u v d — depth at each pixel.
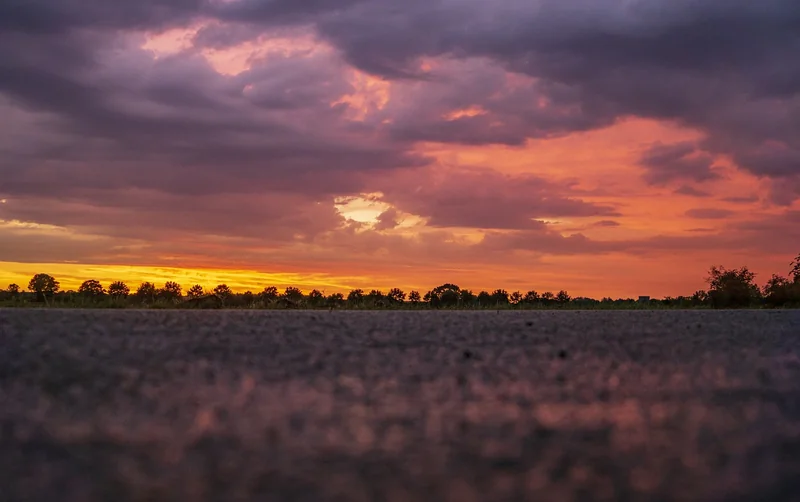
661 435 3.92
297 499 2.78
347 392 5.25
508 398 5.07
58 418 4.27
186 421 4.21
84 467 3.22
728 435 3.93
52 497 2.80
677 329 11.37
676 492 2.92
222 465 3.27
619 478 3.10
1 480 3.02
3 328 9.84
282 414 4.43
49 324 10.59
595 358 7.45
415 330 10.73
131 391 5.18
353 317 13.74
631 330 11.10
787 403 4.90
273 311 15.84
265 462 3.33
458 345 8.63
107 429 4.00
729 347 8.59
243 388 5.36
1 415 4.35
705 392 5.36
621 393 5.30
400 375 6.10
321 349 7.96
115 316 12.62
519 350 8.16
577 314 16.50
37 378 5.70
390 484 2.98
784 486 3.00
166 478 3.05
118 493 2.85
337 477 3.08
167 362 6.70
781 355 7.80
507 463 3.33
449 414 4.48
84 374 5.93
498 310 19.98
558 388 5.52
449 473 3.16
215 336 9.23
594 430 4.04
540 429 4.07
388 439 3.80
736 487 2.99
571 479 3.08
